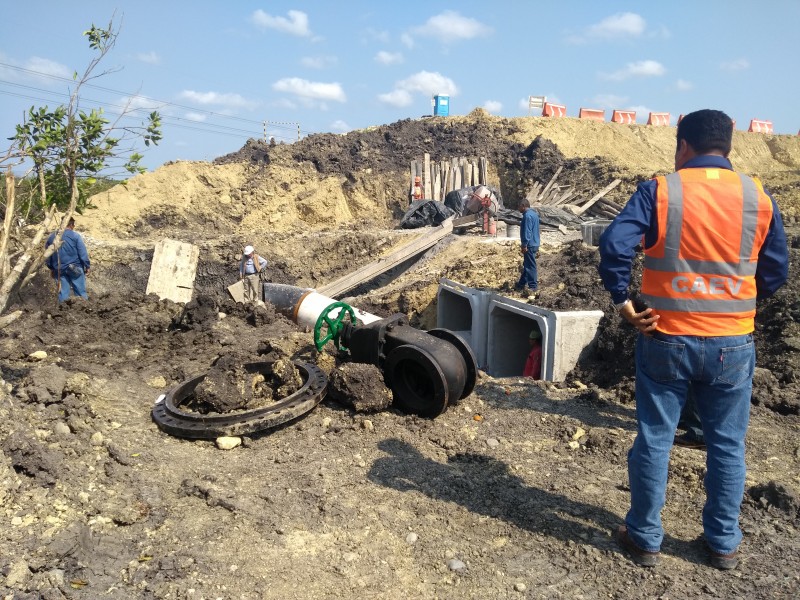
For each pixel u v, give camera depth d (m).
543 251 15.73
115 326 7.19
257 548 3.18
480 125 31.09
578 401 5.57
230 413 4.60
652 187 2.86
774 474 4.09
